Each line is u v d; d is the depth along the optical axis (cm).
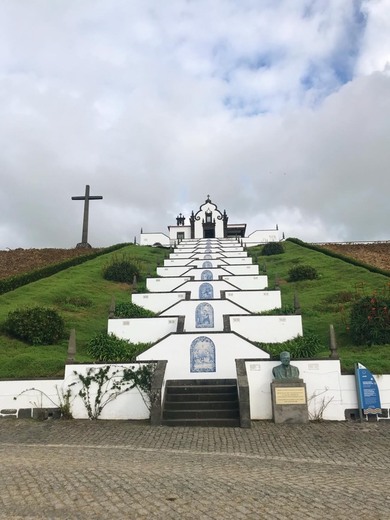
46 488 645
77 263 3572
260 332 1958
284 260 3862
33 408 1340
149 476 720
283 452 971
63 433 1156
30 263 3775
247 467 825
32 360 1522
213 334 1566
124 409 1341
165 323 1941
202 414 1293
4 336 1747
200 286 2444
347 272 3034
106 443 1048
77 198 4909
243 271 3086
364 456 940
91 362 1385
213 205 6938
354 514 567
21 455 889
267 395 1360
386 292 2338
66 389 1356
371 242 5038
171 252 4631
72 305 2375
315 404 1332
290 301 2478
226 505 593
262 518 550
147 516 550
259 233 5947
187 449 989
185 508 579
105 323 2169
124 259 3509
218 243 5350
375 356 1536
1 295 2369
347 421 1300
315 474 786
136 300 2342
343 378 1348
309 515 562
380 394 1322
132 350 1783
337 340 1844
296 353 1703
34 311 1805
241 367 1358
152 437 1105
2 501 591
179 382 1496
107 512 561
